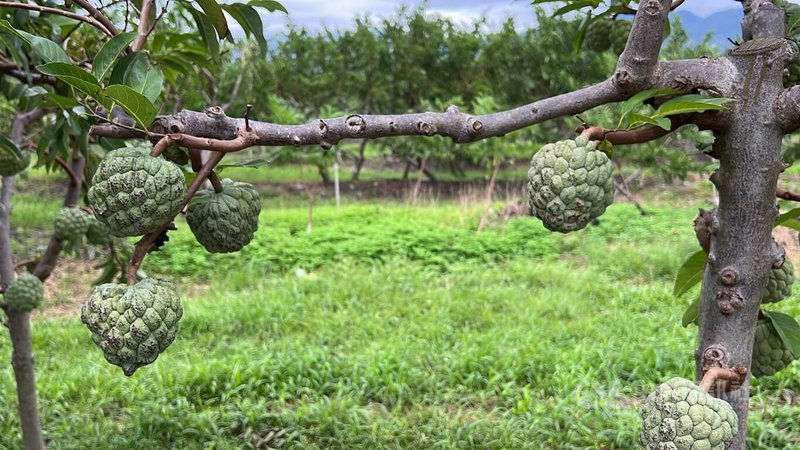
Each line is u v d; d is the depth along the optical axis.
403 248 9.17
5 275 2.97
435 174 17.44
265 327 6.43
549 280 7.80
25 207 11.20
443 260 8.79
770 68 1.15
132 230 1.09
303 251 8.99
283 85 14.56
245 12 1.57
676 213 11.35
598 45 1.78
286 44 14.70
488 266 8.77
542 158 1.19
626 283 7.84
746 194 1.19
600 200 1.17
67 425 4.46
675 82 1.17
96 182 1.08
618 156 10.63
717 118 1.17
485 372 5.26
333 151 12.04
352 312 6.75
